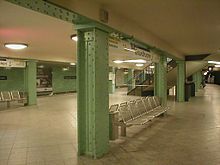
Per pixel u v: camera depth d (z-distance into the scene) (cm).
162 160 463
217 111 1103
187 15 533
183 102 1489
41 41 863
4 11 485
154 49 862
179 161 457
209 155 491
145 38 696
